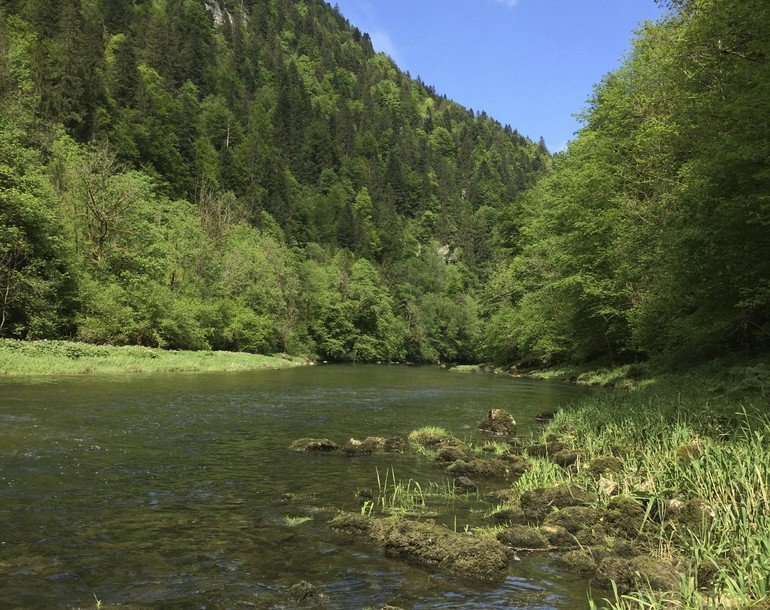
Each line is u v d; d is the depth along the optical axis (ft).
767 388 43.73
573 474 33.37
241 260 207.21
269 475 32.81
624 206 88.63
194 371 115.03
